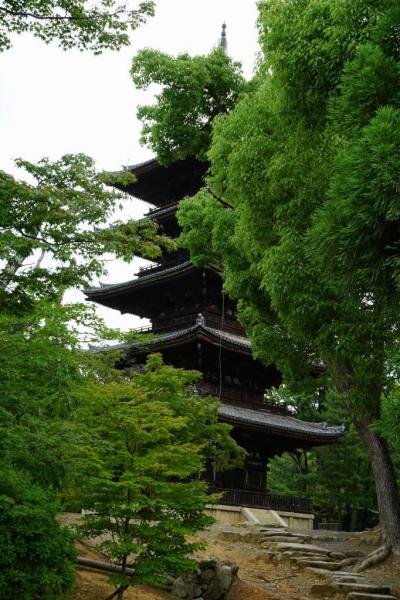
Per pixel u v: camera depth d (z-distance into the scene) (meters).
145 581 10.90
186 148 31.91
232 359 31.47
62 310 11.34
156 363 16.62
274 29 14.94
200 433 17.08
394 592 17.22
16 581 8.51
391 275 10.12
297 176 16.61
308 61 13.54
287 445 32.84
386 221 9.70
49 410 10.86
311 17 13.94
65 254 9.68
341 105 10.98
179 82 29.34
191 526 11.66
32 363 9.37
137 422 11.59
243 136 18.84
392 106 9.98
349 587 16.95
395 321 14.39
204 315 32.16
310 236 10.87
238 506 29.08
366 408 18.05
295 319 16.55
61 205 9.73
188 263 30.50
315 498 43.91
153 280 32.41
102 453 11.20
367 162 9.52
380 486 19.98
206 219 23.09
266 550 20.66
